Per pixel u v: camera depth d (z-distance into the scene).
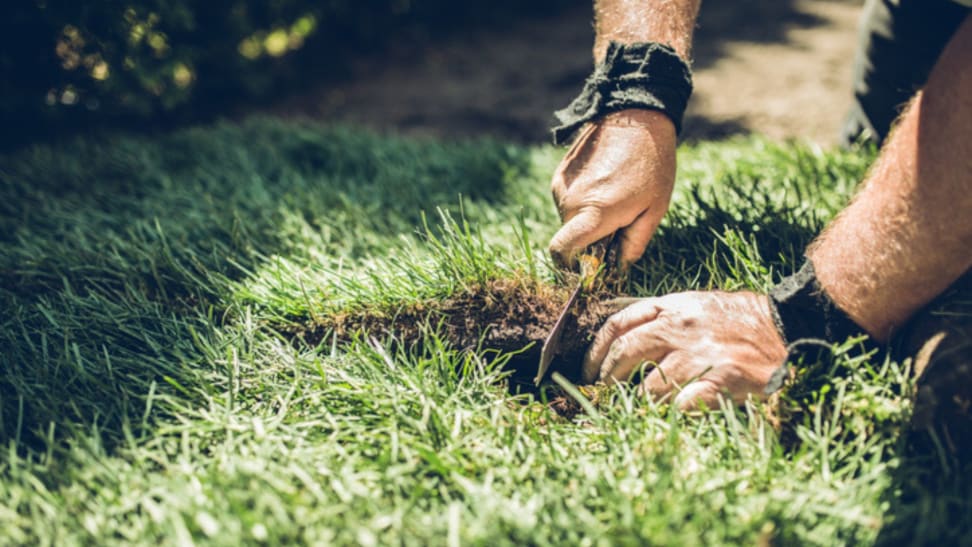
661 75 0.91
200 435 0.83
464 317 0.96
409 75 2.09
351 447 0.81
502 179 1.28
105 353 0.90
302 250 1.10
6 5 1.46
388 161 1.37
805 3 2.30
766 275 0.94
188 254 1.08
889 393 0.82
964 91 0.74
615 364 0.88
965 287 0.83
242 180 1.30
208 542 0.73
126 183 1.30
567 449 0.83
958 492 0.77
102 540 0.74
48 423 0.84
